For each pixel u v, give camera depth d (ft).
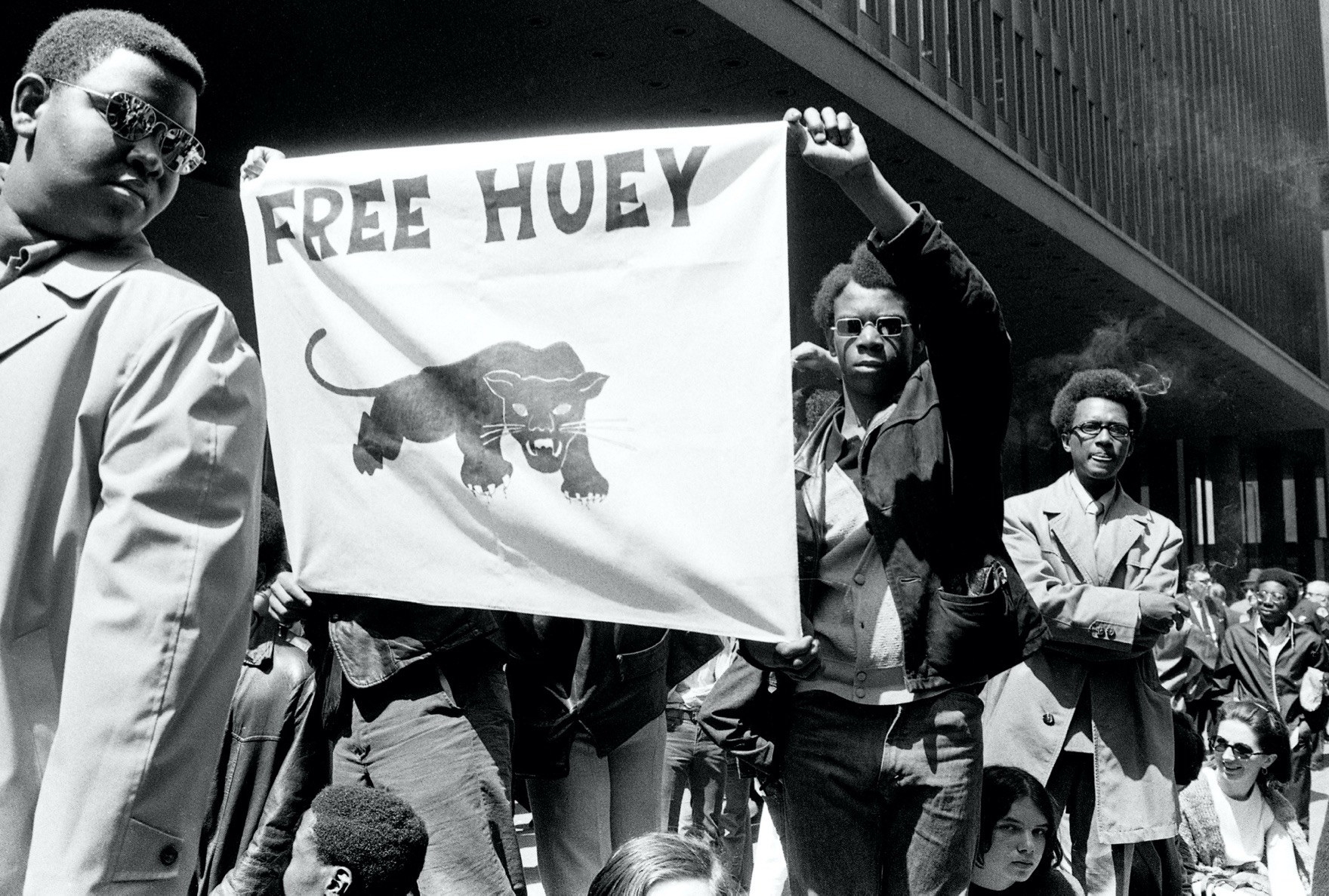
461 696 11.82
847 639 11.00
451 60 45.14
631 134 10.89
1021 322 103.81
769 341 10.47
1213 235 145.48
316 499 11.49
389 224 11.41
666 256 10.72
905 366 11.34
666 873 8.87
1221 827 18.49
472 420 11.04
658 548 10.44
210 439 6.76
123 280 7.04
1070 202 77.66
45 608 6.72
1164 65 130.52
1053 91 95.61
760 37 45.06
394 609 11.69
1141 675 15.47
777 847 16.48
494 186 11.16
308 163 11.69
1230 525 187.52
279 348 11.64
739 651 11.16
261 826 13.66
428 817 11.55
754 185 10.59
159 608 6.43
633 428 10.62
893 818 11.00
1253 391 147.54
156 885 6.33
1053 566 15.83
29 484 6.65
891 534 10.82
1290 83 192.13
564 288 10.92
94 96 7.15
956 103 76.64
